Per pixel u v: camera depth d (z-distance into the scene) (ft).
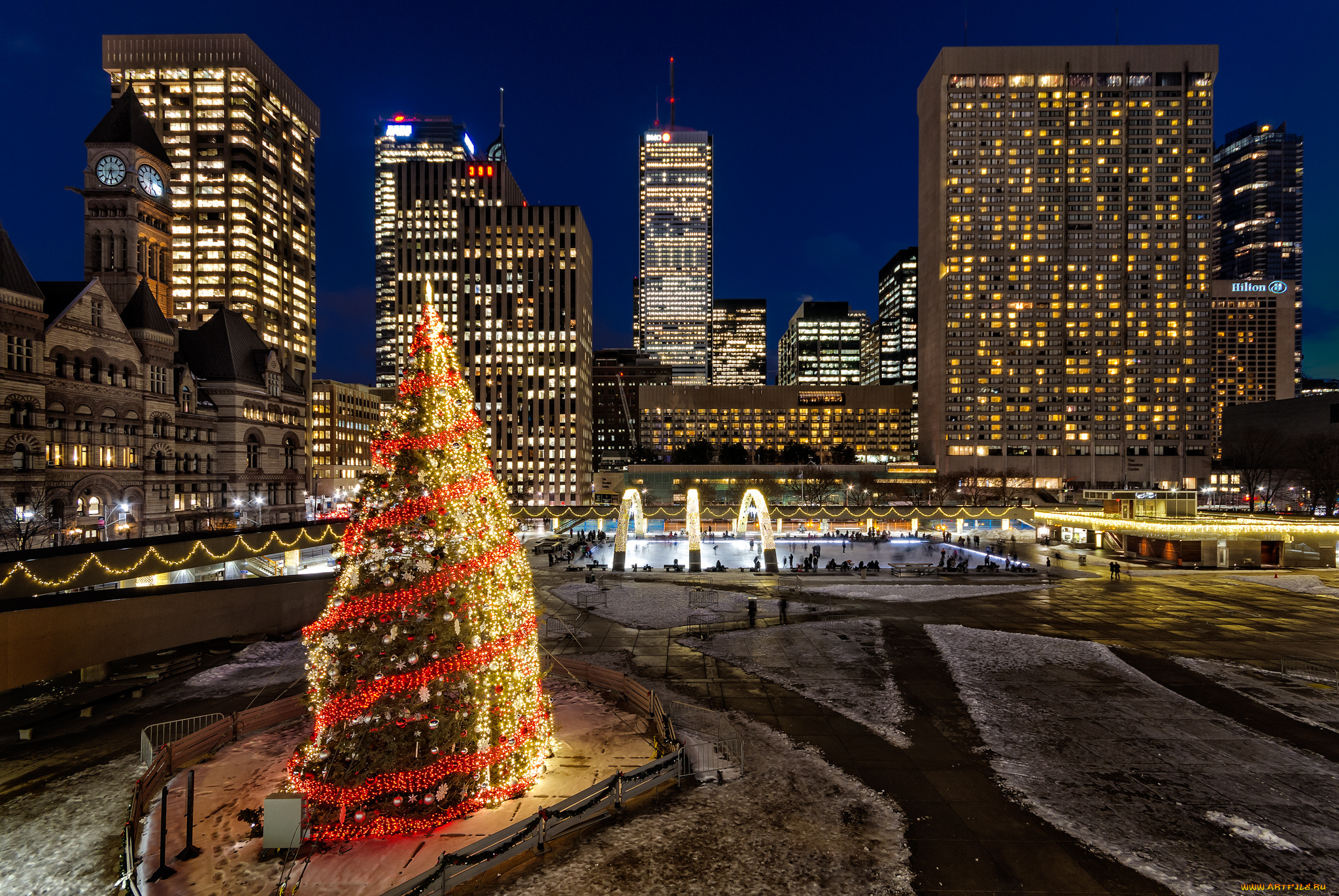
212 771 52.49
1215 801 48.98
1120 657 87.76
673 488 472.44
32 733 63.05
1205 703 70.08
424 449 47.19
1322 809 47.80
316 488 385.09
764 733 61.21
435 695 44.32
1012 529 280.92
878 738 60.23
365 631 44.24
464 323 437.17
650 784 49.49
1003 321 517.14
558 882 38.58
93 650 79.30
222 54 423.64
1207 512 335.88
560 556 192.65
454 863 37.81
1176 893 37.99
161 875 38.78
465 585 46.39
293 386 268.82
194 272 419.74
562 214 439.22
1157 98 506.07
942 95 519.60
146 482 188.24
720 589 139.03
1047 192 513.45
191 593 90.89
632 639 97.14
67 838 44.19
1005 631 102.32
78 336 164.66
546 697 55.21
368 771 42.91
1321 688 74.95
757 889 37.96
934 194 543.39
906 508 265.34
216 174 422.82
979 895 37.60
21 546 135.64
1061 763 55.26
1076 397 512.63
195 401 216.54
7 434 144.15
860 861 40.75
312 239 505.25
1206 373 504.02
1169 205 507.30
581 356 451.53
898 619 110.22
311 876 38.73
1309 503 378.12
